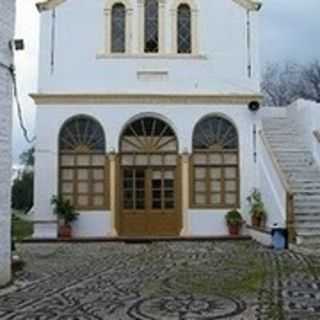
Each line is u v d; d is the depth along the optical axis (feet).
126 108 77.41
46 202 75.51
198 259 53.36
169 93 77.51
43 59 77.56
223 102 77.77
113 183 76.28
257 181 76.69
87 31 78.38
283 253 57.31
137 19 78.89
